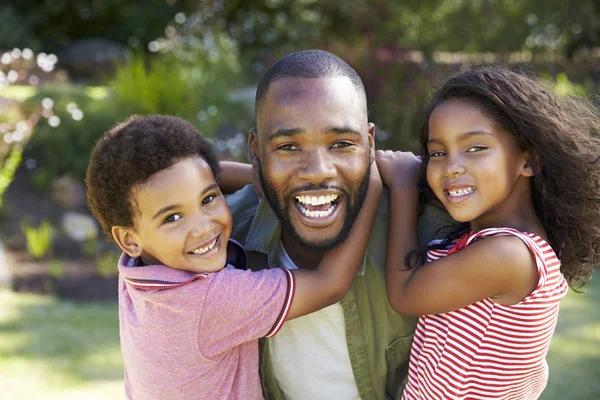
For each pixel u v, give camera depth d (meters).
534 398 1.88
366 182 1.80
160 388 1.70
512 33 12.73
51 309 4.90
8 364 4.02
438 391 1.75
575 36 12.64
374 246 1.98
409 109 7.61
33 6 13.73
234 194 2.16
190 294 1.65
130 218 1.70
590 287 5.36
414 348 1.89
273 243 1.99
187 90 8.01
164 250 1.70
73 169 7.16
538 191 1.78
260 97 1.77
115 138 1.70
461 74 1.78
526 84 1.73
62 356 4.15
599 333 4.49
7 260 5.71
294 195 1.71
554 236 1.81
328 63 1.74
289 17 12.49
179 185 1.66
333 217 1.73
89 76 12.03
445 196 1.74
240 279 1.69
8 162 6.76
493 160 1.68
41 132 7.23
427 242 1.98
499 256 1.62
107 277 5.59
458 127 1.69
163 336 1.68
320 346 1.95
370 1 13.43
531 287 1.63
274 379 1.99
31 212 6.62
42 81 9.60
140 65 8.24
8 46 12.07
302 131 1.67
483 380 1.70
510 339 1.66
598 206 1.76
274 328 1.72
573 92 2.09
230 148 7.23
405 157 1.98
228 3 12.36
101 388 3.79
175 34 11.07
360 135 1.73
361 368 1.96
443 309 1.72
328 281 1.77
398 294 1.82
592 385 3.81
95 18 13.67
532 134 1.70
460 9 13.23
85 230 6.43
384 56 8.23
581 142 1.75
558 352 4.23
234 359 1.76
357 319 1.93
